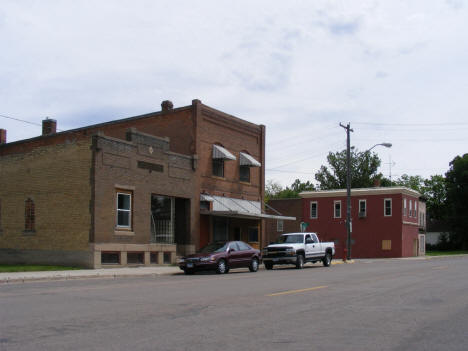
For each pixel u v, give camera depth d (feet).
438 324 31.40
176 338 26.27
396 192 181.78
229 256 82.17
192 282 60.44
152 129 110.32
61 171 85.25
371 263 122.21
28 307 36.78
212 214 104.47
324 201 196.44
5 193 92.32
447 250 261.85
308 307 37.91
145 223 90.38
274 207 220.64
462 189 245.45
